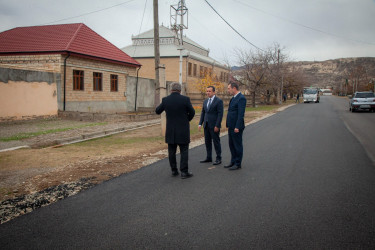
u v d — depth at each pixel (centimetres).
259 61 3256
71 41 1786
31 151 795
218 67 4109
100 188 482
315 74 17525
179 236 314
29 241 305
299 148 832
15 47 1766
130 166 634
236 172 582
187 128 545
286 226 337
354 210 383
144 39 3494
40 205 408
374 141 952
